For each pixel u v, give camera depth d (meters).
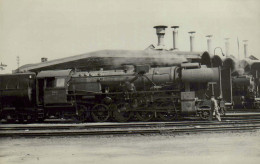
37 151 12.32
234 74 27.08
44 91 20.28
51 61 25.16
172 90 19.19
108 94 20.17
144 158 10.97
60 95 20.11
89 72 20.73
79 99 20.39
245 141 12.95
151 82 19.61
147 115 19.77
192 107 18.61
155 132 14.71
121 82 19.98
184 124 16.47
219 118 18.17
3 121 21.98
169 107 19.19
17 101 20.81
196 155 11.19
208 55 22.77
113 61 24.33
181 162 10.49
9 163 10.95
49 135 15.00
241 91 26.27
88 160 10.95
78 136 14.57
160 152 11.62
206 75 18.44
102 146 12.66
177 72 19.36
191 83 18.80
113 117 20.41
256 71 27.98
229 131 14.77
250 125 15.80
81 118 20.45
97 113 20.16
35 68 25.12
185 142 12.96
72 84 20.34
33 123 20.77
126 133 14.70
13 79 20.83
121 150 11.99
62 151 12.20
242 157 10.95
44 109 20.66
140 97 19.69
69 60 24.80
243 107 26.06
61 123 20.27
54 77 20.30
